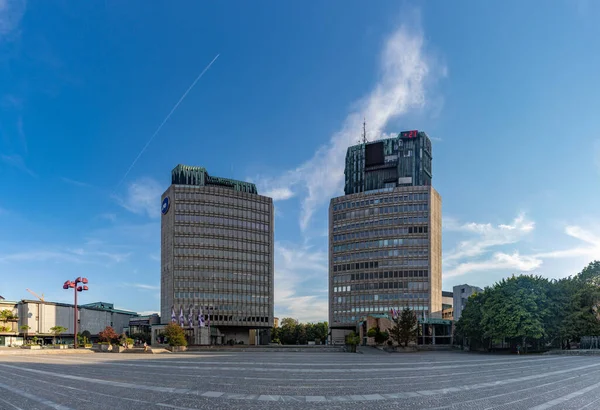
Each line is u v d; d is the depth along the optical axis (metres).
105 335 110.50
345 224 173.25
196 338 134.75
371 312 161.38
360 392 22.28
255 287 176.50
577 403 19.14
